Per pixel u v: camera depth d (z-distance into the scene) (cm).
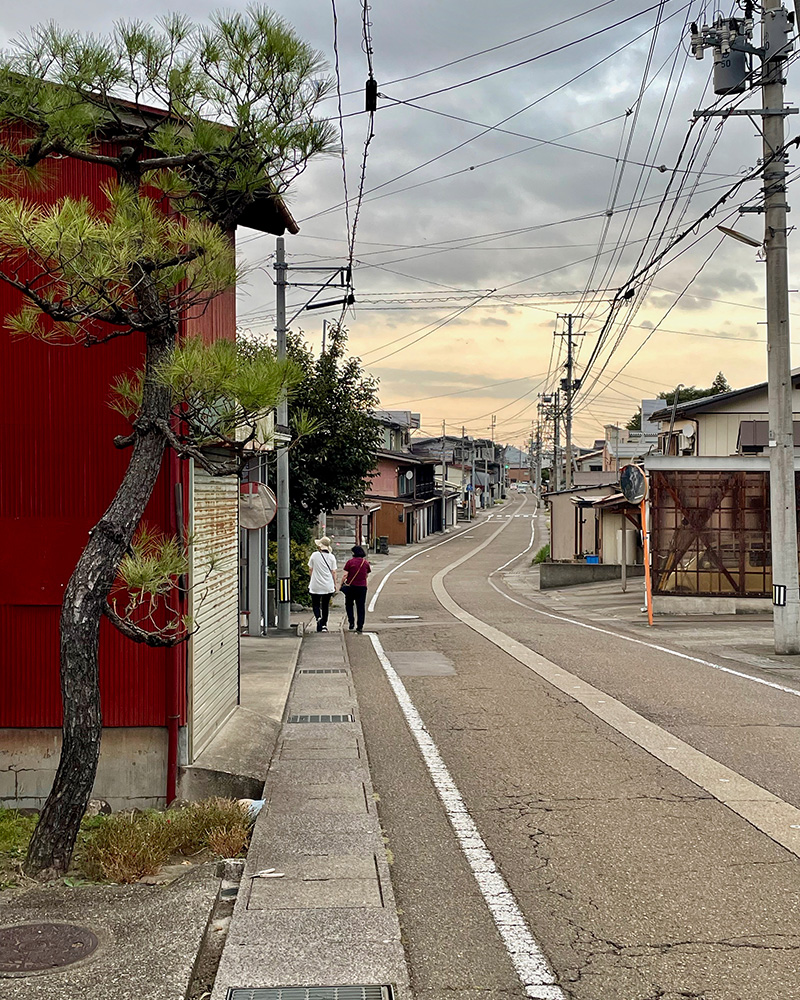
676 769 738
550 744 826
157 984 379
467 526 8200
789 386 1463
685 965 403
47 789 685
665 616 2108
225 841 576
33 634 685
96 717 523
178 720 691
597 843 565
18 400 683
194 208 575
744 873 513
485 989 383
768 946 421
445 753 798
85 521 681
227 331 853
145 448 532
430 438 10162
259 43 515
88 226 446
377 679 1205
